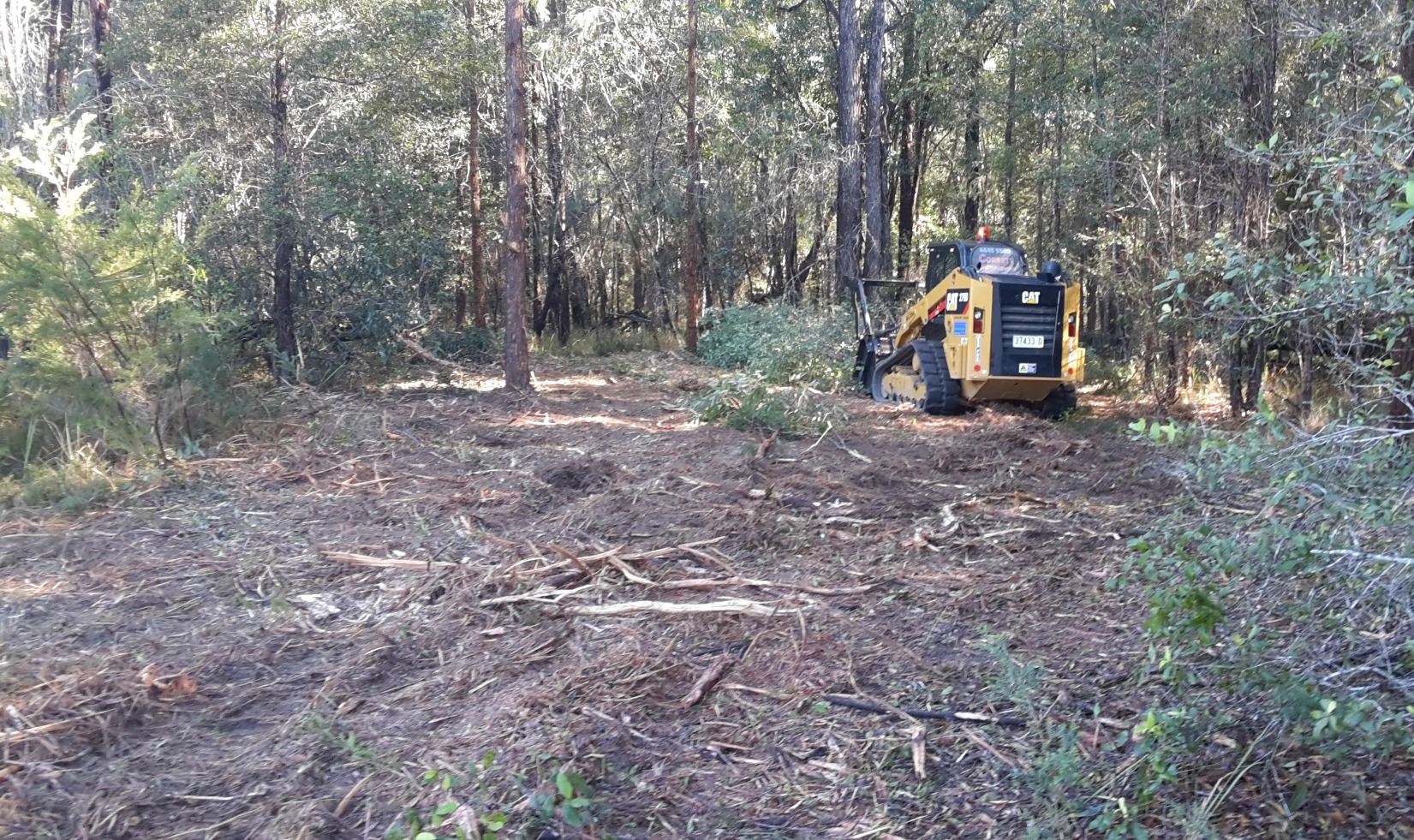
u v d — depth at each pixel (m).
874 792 3.89
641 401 14.38
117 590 6.08
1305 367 10.34
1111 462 9.70
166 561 6.59
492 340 18.42
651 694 4.60
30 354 8.97
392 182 14.85
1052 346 12.13
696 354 20.41
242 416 10.48
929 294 13.39
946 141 27.30
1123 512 7.72
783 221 22.77
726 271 22.94
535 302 24.84
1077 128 17.23
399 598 5.95
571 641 5.20
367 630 5.48
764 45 22.62
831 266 23.55
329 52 13.91
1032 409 13.14
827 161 20.72
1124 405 14.18
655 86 21.97
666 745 4.22
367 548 6.87
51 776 3.93
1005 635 5.21
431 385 15.13
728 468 9.10
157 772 4.01
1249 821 3.57
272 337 14.31
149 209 9.45
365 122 15.20
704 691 4.64
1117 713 4.35
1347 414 4.15
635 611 5.57
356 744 4.20
